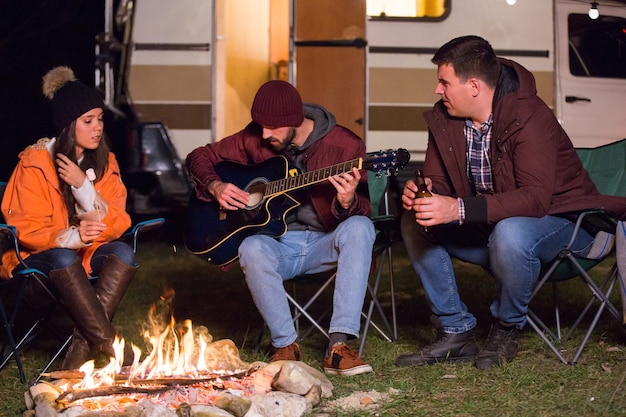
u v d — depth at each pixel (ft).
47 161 13.23
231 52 28.91
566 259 13.29
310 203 13.73
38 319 13.62
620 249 13.02
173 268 25.58
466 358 13.51
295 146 13.65
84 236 12.62
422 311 18.25
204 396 11.12
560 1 27.45
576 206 12.94
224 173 13.97
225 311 18.94
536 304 18.28
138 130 26.91
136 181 26.96
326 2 26.94
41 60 43.96
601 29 27.73
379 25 27.02
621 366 12.98
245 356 14.32
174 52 26.84
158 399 10.99
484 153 13.17
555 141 12.79
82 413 10.21
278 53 31.81
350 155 13.42
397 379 12.73
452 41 12.94
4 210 13.14
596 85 27.68
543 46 27.35
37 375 13.46
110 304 12.85
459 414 11.17
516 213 12.48
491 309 13.34
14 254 12.96
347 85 27.07
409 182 12.75
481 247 13.46
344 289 12.95
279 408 10.86
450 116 13.35
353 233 12.92
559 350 14.07
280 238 13.65
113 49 26.81
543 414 11.07
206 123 26.89
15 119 44.14
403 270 24.49
